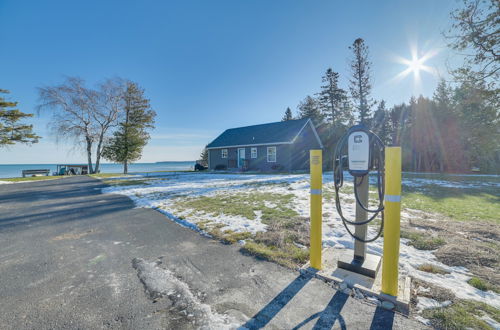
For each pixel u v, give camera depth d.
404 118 25.72
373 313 1.73
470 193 7.37
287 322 1.64
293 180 10.73
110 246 3.27
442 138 17.70
